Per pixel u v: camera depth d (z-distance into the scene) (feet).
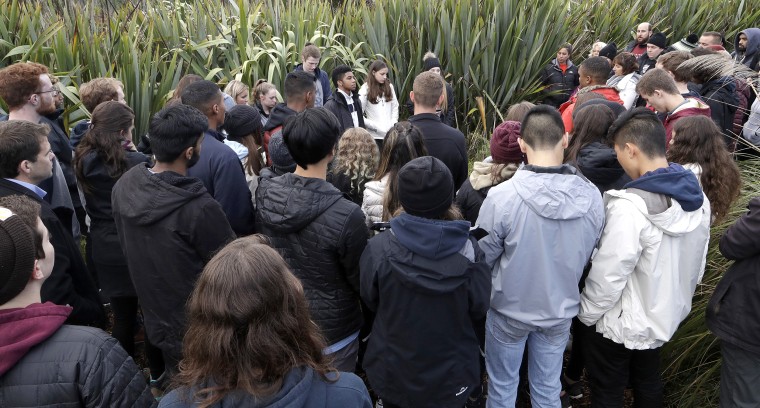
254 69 18.51
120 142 7.66
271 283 3.08
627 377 7.08
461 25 21.44
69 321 6.21
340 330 6.52
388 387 6.01
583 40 25.22
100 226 7.95
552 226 6.16
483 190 7.61
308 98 11.01
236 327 3.01
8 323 3.73
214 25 19.71
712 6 27.96
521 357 7.07
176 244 6.00
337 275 6.36
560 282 6.41
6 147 6.21
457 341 5.79
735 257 6.21
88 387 3.81
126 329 8.53
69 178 9.85
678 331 8.36
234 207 7.72
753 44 17.38
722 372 6.75
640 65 21.31
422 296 5.56
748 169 10.14
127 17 18.33
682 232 6.11
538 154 6.35
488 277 5.78
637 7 27.78
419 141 7.49
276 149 7.25
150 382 8.61
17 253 3.72
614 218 6.26
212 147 7.65
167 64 18.31
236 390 3.01
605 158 7.78
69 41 16.60
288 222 6.07
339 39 23.17
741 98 12.84
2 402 3.73
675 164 6.47
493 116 22.06
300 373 3.18
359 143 8.41
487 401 7.40
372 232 7.68
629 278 6.46
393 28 22.48
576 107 10.85
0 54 15.07
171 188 5.96
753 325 6.14
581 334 7.25
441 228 5.41
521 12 20.99
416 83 9.78
